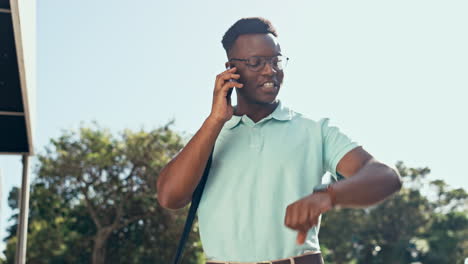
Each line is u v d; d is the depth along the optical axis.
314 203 1.37
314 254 1.74
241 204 1.77
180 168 1.71
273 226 1.74
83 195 27.44
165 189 1.73
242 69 1.82
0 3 4.50
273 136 1.82
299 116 1.89
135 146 27.34
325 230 37.47
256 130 1.84
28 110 5.65
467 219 38.88
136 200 27.17
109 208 27.56
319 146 1.82
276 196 1.76
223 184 1.80
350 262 37.59
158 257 27.05
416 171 39.41
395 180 1.53
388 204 38.16
